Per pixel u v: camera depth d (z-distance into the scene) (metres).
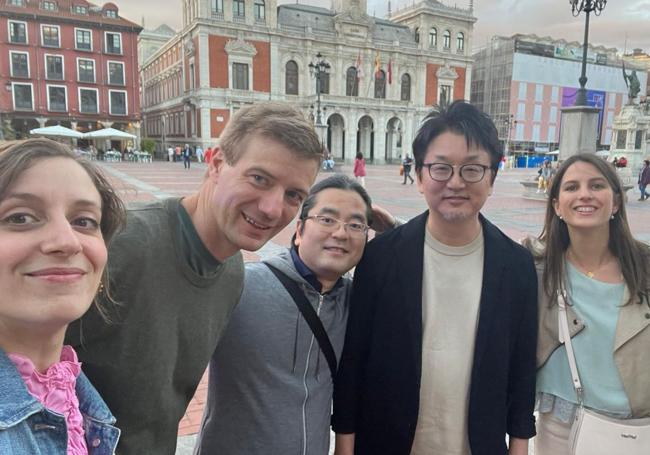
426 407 1.89
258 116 1.38
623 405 1.96
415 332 1.85
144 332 1.36
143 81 67.81
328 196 1.86
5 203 0.92
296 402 1.83
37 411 0.95
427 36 52.31
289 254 2.03
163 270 1.40
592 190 2.02
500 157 1.80
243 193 1.36
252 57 44.53
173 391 1.50
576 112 13.96
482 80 70.00
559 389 2.07
